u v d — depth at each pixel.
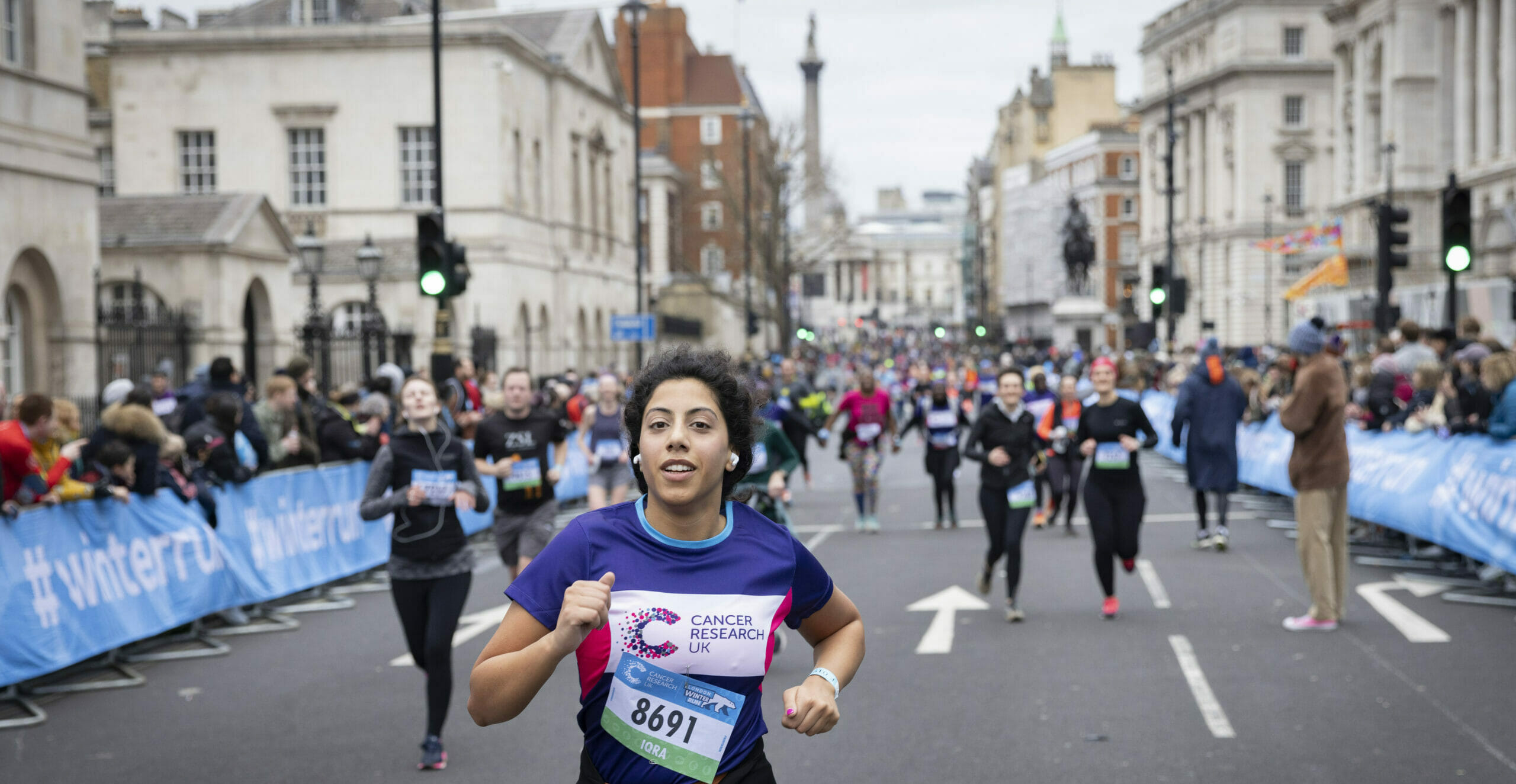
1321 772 6.84
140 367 25.52
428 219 18.81
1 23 23.17
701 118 96.62
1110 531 11.20
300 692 9.37
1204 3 95.44
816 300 146.38
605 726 3.39
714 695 3.40
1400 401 16.55
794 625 3.70
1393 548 15.19
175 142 45.91
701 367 3.53
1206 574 13.58
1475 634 10.26
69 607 9.69
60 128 24.56
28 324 24.41
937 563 14.94
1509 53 61.28
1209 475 15.37
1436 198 69.81
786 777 6.96
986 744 7.53
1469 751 7.15
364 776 7.23
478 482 7.94
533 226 49.19
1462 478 13.14
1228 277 92.62
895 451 18.77
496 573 15.09
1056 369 42.50
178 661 10.59
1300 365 10.70
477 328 37.81
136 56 45.75
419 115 45.41
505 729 8.20
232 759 7.63
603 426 13.66
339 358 33.12
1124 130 116.12
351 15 54.97
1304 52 90.12
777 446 11.24
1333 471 10.54
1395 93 70.94
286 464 14.54
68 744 8.08
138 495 10.75
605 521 3.45
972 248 175.38
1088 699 8.52
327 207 45.59
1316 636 10.34
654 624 3.36
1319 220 89.94
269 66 45.62
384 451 7.80
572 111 54.31
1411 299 46.16
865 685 9.07
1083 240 98.50
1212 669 9.29
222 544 11.90
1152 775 6.86
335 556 14.12
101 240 32.06
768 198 66.81
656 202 88.69
